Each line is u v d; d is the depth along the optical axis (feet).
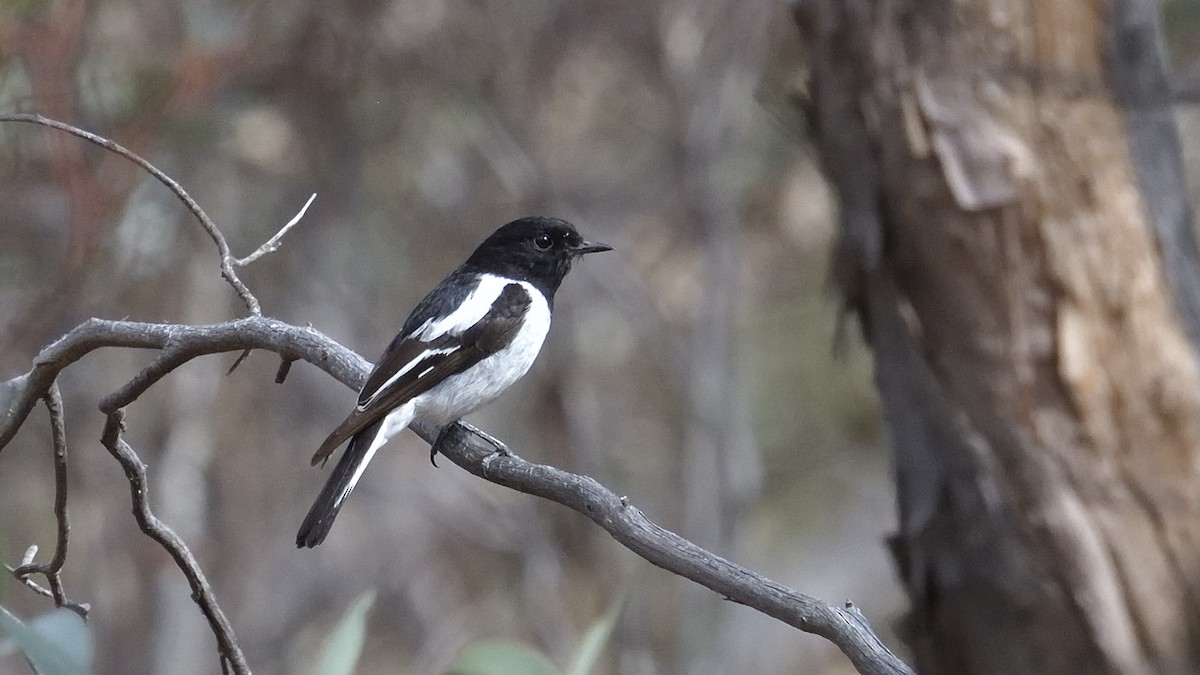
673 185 53.88
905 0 24.36
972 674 24.12
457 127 50.57
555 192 51.42
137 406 52.95
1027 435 24.06
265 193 50.42
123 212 39.34
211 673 54.70
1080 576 23.70
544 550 52.44
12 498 53.11
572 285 54.19
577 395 54.08
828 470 58.70
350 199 50.67
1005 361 24.12
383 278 53.42
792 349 55.47
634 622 52.90
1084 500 23.90
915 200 24.31
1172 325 24.40
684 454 54.65
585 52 51.83
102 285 43.01
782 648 58.95
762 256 54.80
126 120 38.81
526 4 50.55
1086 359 24.06
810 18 25.07
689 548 16.74
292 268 50.83
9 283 41.68
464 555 61.52
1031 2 24.12
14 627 15.24
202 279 48.62
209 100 40.86
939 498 24.25
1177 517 23.77
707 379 50.55
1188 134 43.88
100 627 52.34
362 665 60.34
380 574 60.75
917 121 24.25
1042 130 24.20
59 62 36.29
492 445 26.55
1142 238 24.36
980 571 24.02
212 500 54.39
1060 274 24.12
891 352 24.79
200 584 21.21
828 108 25.07
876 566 59.93
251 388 55.16
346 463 24.23
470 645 16.24
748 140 50.80
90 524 53.06
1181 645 23.70
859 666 15.46
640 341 55.83
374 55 48.65
